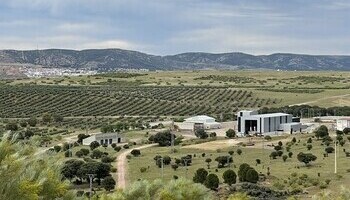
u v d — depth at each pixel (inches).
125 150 4648.1
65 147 4284.0
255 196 2731.3
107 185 2960.1
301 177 3142.2
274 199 2635.3
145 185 621.9
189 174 3449.8
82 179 3169.3
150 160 4055.1
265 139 4977.9
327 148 4057.6
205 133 5295.3
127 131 5871.1
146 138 5319.9
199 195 636.7
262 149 4411.9
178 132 5856.3
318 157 3870.6
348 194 930.1
